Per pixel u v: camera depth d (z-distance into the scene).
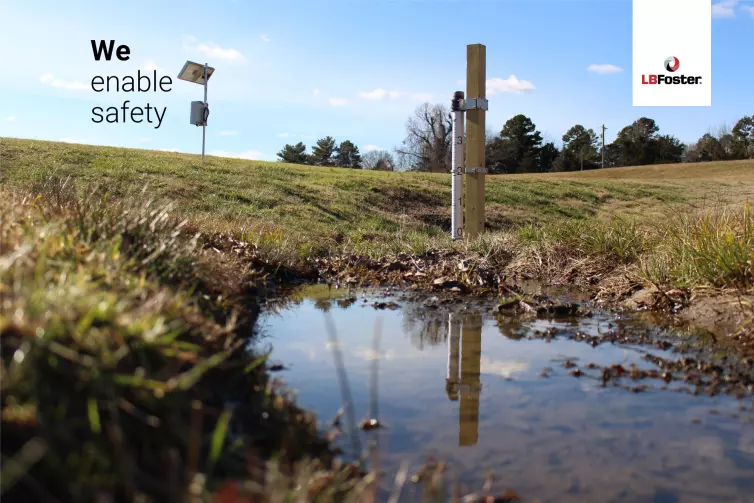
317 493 1.60
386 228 11.36
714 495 1.76
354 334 3.72
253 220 8.88
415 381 2.78
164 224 4.00
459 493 1.73
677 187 22.28
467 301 5.03
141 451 1.53
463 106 7.77
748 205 4.68
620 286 5.20
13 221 2.90
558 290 5.62
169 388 1.72
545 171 73.62
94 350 1.67
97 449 1.42
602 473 1.89
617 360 3.18
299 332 3.70
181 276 3.35
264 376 2.51
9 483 1.22
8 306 1.68
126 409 1.59
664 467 1.93
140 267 3.06
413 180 17.11
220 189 11.64
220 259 4.48
